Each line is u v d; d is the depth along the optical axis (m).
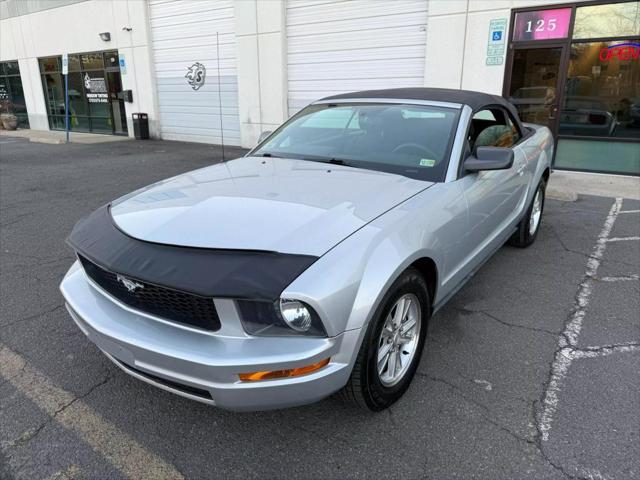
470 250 3.33
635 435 2.40
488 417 2.55
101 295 2.49
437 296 2.91
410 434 2.44
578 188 8.00
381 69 10.81
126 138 16.69
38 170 10.29
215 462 2.28
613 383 2.82
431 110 3.56
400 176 3.07
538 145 4.95
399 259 2.30
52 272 4.52
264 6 11.96
